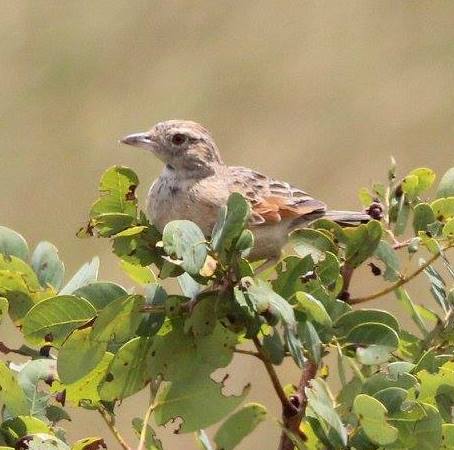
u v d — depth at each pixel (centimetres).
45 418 627
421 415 609
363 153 1939
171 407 612
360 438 614
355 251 717
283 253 1042
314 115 2006
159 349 623
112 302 607
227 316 625
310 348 627
